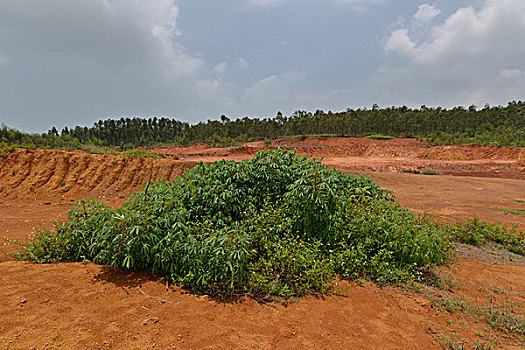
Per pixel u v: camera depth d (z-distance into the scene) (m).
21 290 3.13
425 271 4.43
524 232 6.78
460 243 6.14
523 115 72.12
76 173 11.14
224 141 54.56
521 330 2.94
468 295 3.81
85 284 3.36
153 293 3.26
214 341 2.53
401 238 4.27
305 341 2.61
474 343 2.71
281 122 87.75
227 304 3.14
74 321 2.67
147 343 2.45
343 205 4.41
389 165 25.70
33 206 8.78
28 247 4.16
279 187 4.86
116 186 11.20
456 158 32.56
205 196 4.25
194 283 3.42
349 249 4.31
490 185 15.55
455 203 10.88
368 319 3.06
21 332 2.45
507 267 4.88
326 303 3.32
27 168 10.84
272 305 3.20
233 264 3.29
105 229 3.47
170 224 3.73
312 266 3.68
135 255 3.57
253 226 4.02
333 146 41.94
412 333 2.86
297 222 4.25
